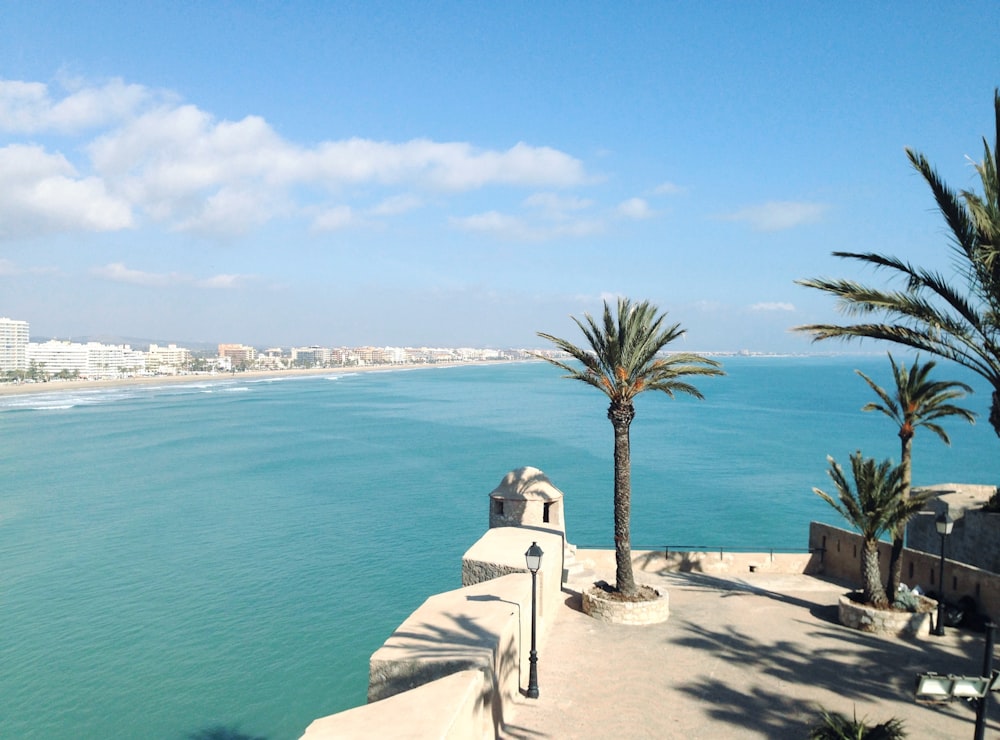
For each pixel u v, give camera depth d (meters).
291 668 27.64
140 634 31.08
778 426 111.81
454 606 14.41
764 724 12.91
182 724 23.39
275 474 72.56
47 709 24.48
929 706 13.56
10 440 102.19
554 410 149.75
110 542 46.53
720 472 71.75
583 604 19.19
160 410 154.25
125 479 70.12
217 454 87.31
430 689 10.46
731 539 47.12
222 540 46.88
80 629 31.67
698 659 15.85
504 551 18.55
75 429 116.75
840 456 81.06
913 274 13.75
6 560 42.50
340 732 9.17
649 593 19.05
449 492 63.00
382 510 55.78
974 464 74.31
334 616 33.19
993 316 13.06
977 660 15.59
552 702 13.80
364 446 93.75
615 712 13.37
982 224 12.42
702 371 19.17
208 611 33.84
